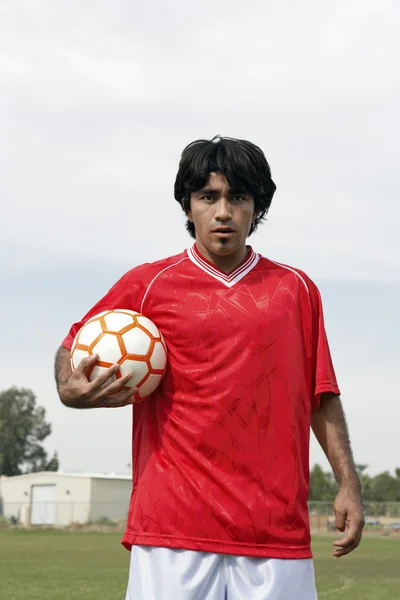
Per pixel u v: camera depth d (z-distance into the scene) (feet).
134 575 10.94
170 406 11.14
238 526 10.53
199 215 11.27
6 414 310.24
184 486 10.74
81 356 11.31
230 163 11.05
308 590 10.77
